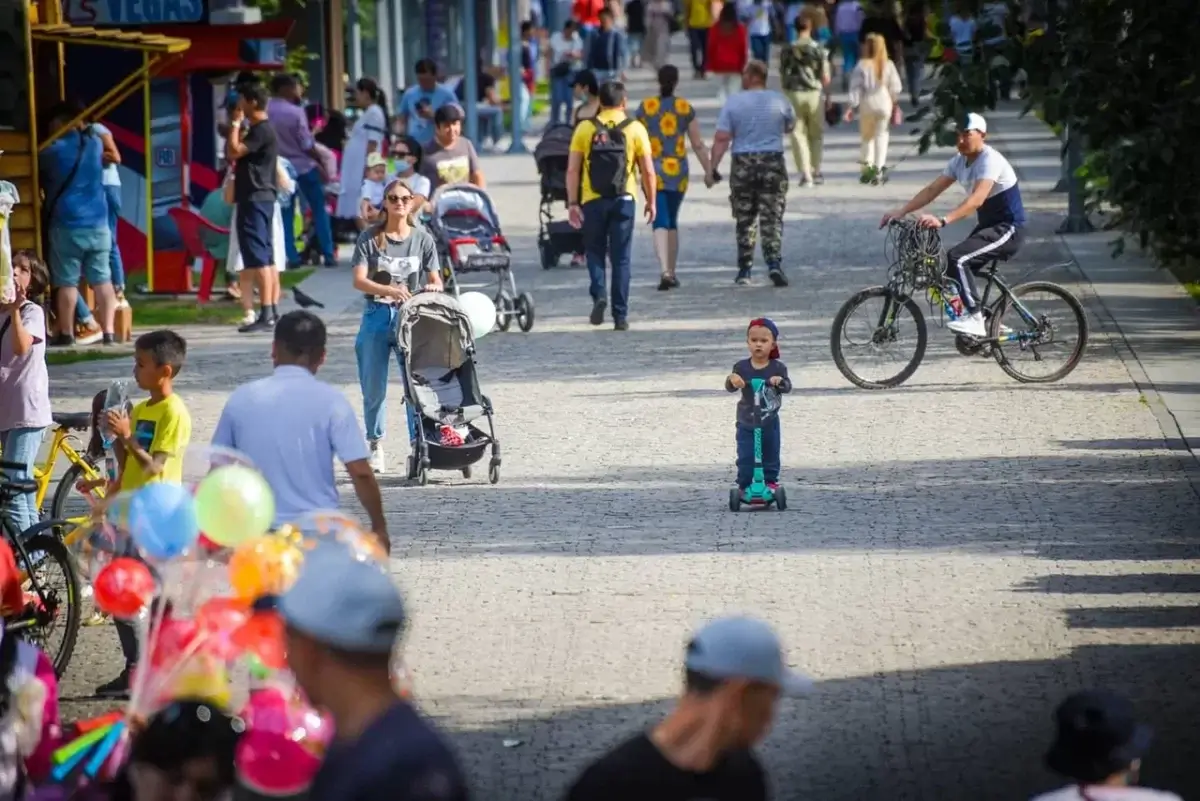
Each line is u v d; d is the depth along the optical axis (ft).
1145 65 139.95
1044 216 279.49
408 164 223.92
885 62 332.80
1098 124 143.43
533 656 99.14
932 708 90.48
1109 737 57.00
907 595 108.58
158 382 95.30
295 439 84.64
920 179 335.88
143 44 212.64
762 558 117.08
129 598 75.36
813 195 318.24
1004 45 137.59
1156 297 214.90
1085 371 176.76
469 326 143.02
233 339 207.92
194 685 69.36
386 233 144.36
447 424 140.67
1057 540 119.85
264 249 212.02
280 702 62.28
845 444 149.59
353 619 47.70
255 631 70.38
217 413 167.43
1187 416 156.66
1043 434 151.43
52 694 69.26
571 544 121.60
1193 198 149.69
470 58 402.93
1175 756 83.51
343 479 143.43
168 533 77.51
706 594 109.60
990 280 173.47
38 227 201.67
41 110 227.20
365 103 268.62
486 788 81.15
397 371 185.37
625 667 97.04
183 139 250.78
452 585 112.78
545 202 250.37
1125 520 124.57
